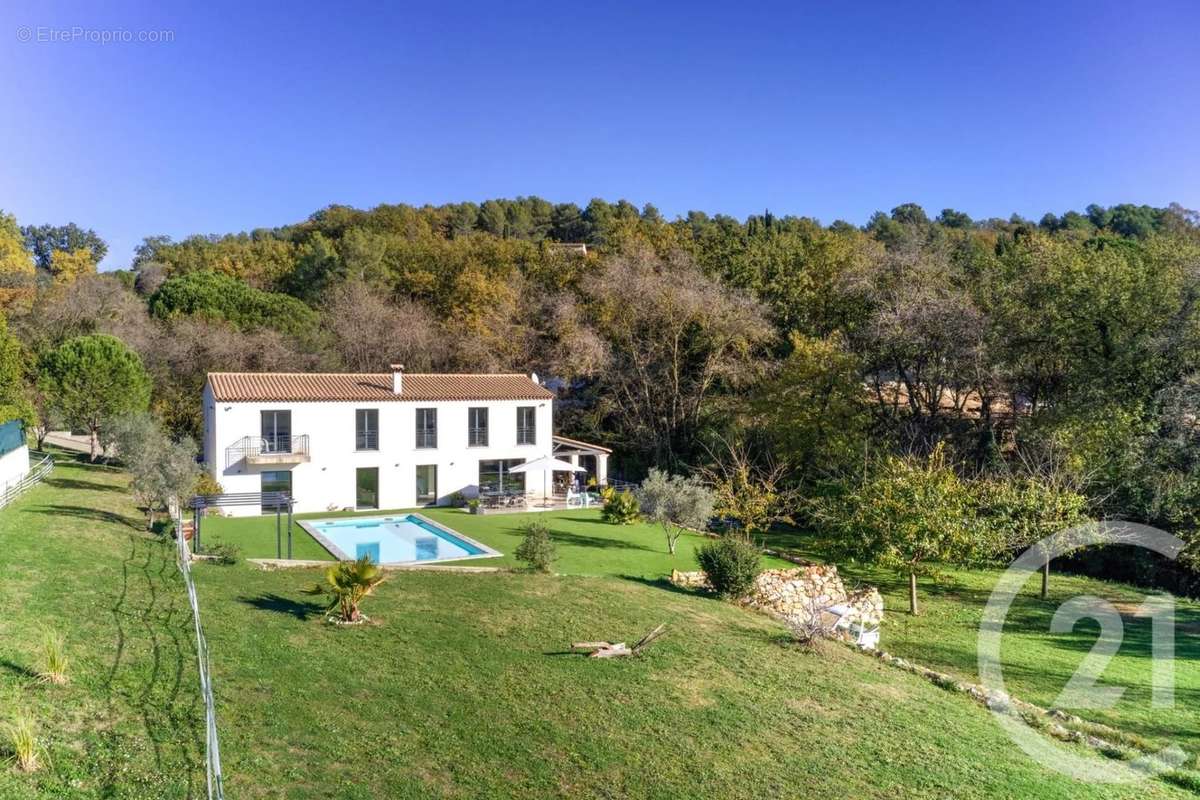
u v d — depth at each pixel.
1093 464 29.91
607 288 52.75
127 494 31.80
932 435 38.84
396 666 14.45
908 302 40.41
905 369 42.03
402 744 11.31
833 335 44.41
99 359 40.00
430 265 70.88
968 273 47.09
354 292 59.97
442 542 29.80
